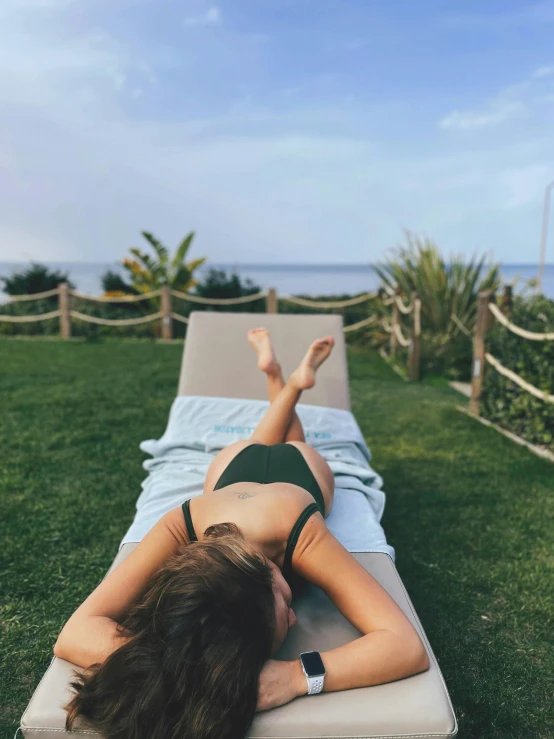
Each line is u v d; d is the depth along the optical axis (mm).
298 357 3066
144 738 947
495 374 4273
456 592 2016
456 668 1639
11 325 8664
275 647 1123
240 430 2656
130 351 7219
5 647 1701
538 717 1462
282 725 1038
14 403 4512
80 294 8430
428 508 2695
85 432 3787
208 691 946
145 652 980
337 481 2146
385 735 1052
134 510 2619
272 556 1269
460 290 6625
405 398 5105
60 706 1069
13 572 2092
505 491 2885
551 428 3617
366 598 1208
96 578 2072
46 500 2705
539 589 2023
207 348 3098
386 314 7543
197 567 1049
